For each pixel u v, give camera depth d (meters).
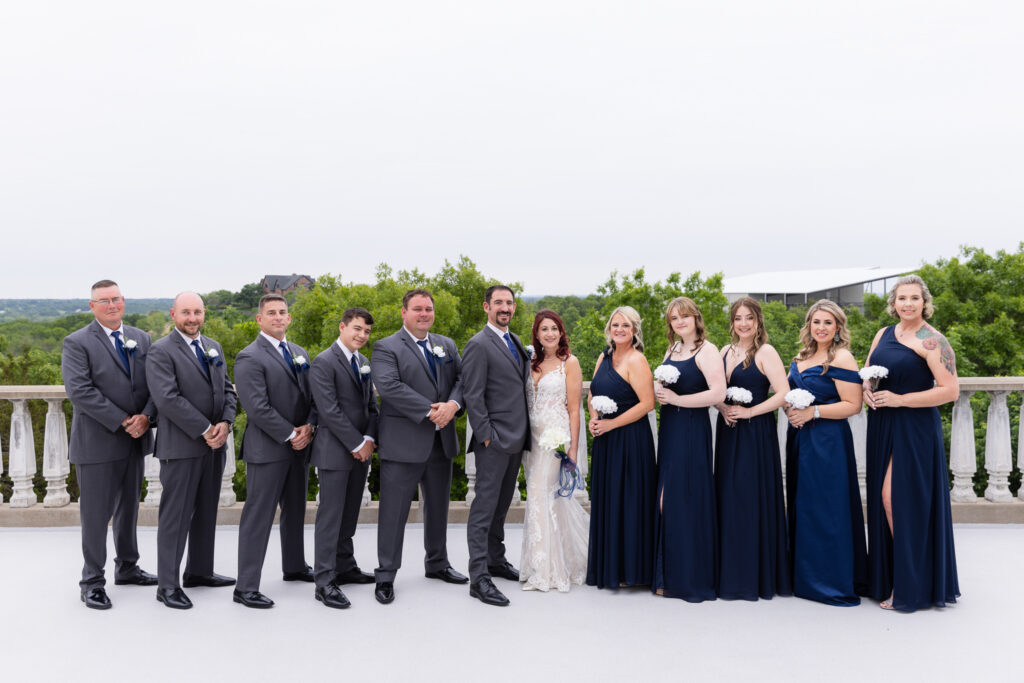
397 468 4.27
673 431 4.35
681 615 4.05
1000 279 35.88
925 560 4.07
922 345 4.04
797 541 4.31
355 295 33.00
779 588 4.34
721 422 4.41
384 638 3.77
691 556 4.26
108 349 4.33
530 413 4.52
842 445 4.23
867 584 4.29
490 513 4.38
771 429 4.35
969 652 3.56
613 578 4.42
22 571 4.82
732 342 4.48
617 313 4.43
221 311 49.81
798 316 48.69
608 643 3.69
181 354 4.26
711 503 4.31
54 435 5.74
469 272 34.94
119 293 4.39
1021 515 5.46
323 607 4.20
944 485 4.10
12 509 5.71
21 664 3.50
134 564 4.64
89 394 4.16
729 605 4.20
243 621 4.00
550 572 4.48
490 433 4.27
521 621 3.98
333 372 4.29
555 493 4.54
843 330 4.30
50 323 50.94
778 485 4.34
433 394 4.36
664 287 36.69
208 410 4.34
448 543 5.38
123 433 4.35
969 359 35.25
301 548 4.67
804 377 4.32
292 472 4.57
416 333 4.41
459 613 4.09
